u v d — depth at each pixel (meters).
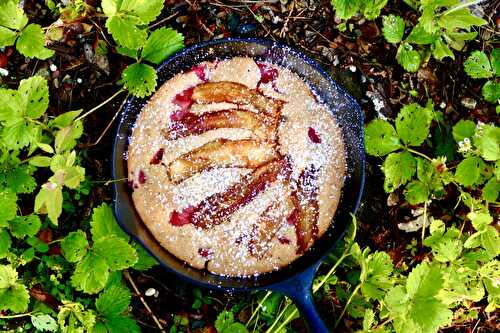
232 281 0.75
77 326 0.77
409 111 0.79
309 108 0.78
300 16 0.87
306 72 0.77
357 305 0.81
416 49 0.86
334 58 0.87
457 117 0.87
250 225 0.76
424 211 0.81
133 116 0.76
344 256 0.77
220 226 0.76
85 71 0.84
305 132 0.77
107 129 0.82
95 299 0.80
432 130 0.87
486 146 0.77
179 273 0.74
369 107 0.87
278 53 0.77
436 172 0.80
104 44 0.83
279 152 0.77
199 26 0.85
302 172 0.77
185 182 0.76
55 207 0.71
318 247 0.77
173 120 0.77
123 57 0.84
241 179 0.77
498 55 0.83
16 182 0.74
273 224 0.76
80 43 0.84
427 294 0.72
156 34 0.77
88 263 0.73
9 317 0.75
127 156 0.76
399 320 0.74
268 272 0.76
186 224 0.76
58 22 0.81
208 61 0.78
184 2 0.85
